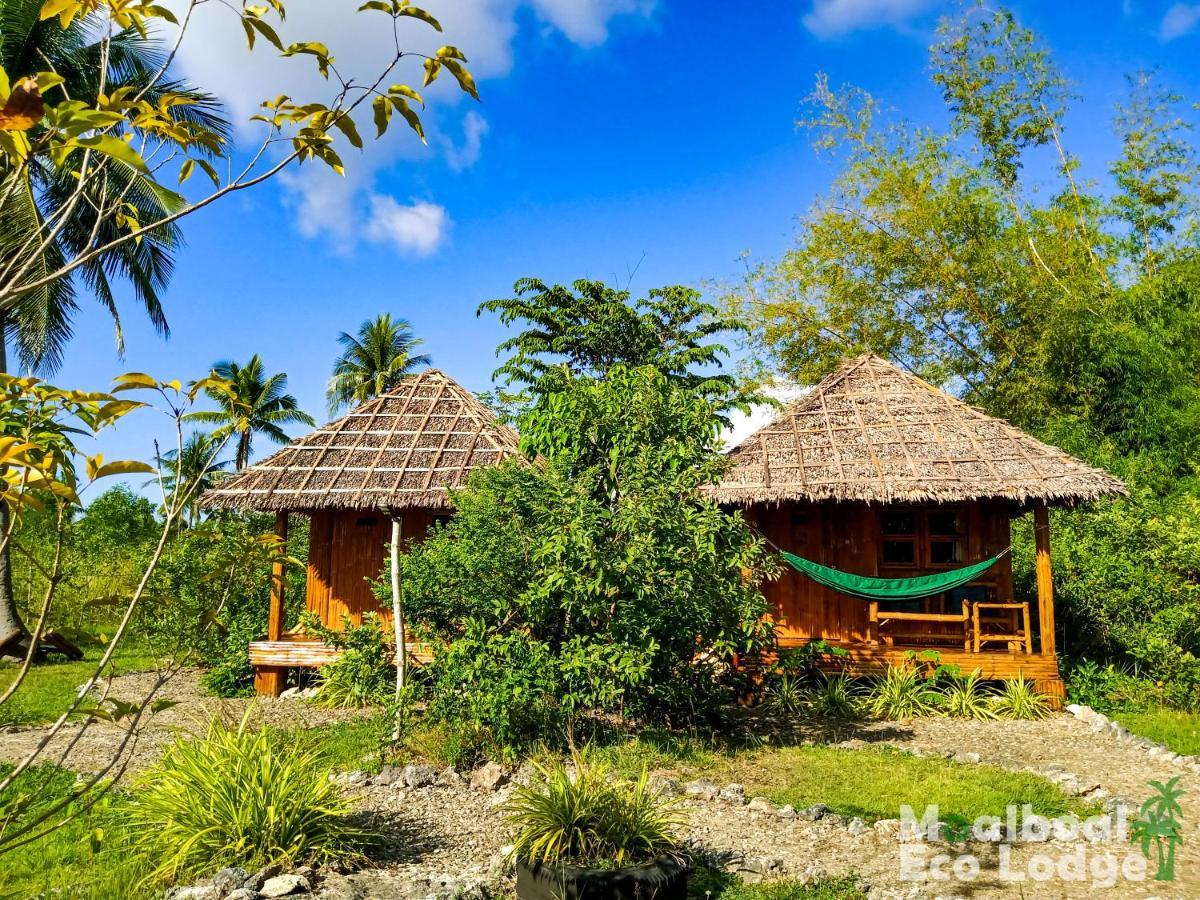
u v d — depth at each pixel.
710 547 8.57
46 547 13.59
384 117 2.50
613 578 8.33
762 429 12.83
